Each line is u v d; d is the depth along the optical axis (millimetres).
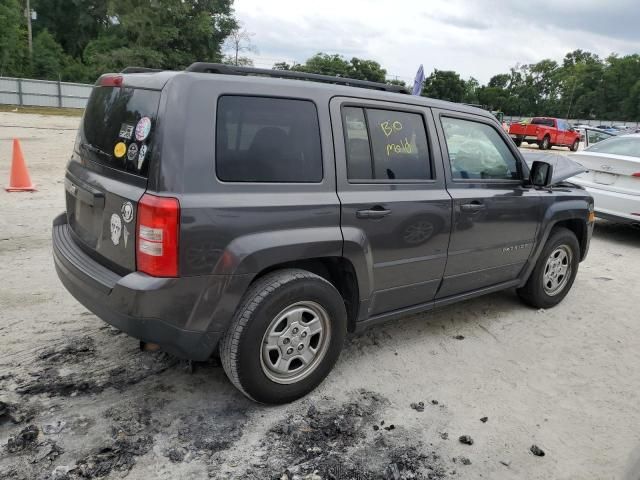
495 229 4180
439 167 3775
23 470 2479
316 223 3023
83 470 2504
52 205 7531
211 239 2645
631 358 4141
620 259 7230
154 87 2736
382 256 3424
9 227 6328
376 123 3424
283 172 2939
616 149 8562
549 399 3453
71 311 4184
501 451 2891
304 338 3115
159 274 2580
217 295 2717
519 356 4039
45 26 65938
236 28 51344
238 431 2885
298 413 3088
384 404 3242
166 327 2668
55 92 37938
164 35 46219
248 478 2547
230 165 2748
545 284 4965
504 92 105438
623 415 3328
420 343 4133
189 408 3057
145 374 3361
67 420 2863
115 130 2947
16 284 4648
